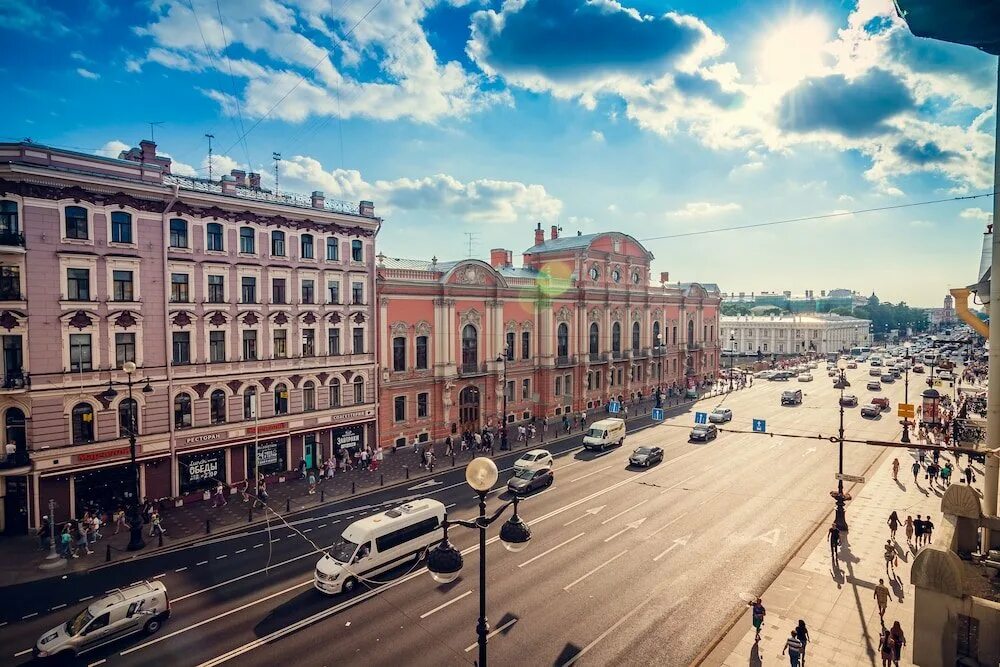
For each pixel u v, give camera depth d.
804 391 78.94
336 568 21.20
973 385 75.44
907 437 43.53
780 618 19.56
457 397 47.75
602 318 62.69
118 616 18.09
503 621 19.38
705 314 85.25
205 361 32.81
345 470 38.41
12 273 27.12
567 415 57.75
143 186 30.34
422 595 21.25
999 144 11.68
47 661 16.92
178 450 31.67
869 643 18.06
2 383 26.75
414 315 44.41
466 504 31.61
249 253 34.72
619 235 65.00
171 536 27.38
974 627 7.38
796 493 33.25
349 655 17.47
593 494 33.12
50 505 26.75
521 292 53.59
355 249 40.38
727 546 25.52
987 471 12.62
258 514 30.33
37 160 27.38
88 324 28.89
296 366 36.84
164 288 31.23
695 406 65.44
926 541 25.55
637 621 19.34
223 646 18.02
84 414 28.81
